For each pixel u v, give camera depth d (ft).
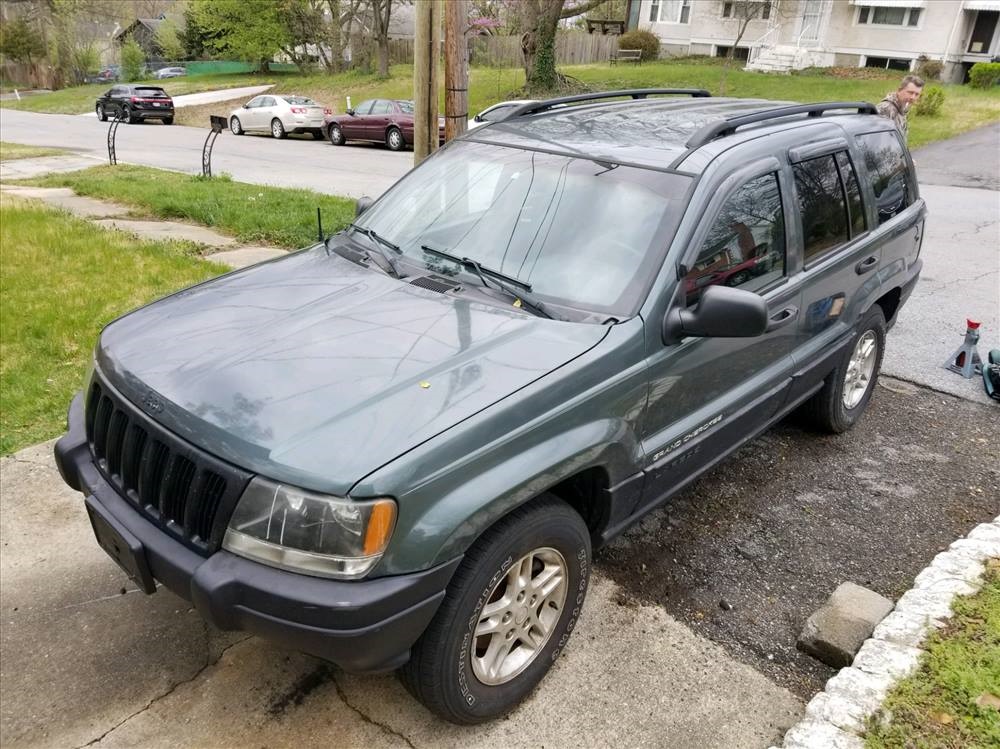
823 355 13.47
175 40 198.59
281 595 6.93
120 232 29.68
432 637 7.68
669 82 90.22
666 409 9.92
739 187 10.67
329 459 7.09
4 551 11.63
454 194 11.62
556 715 8.96
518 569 8.39
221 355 8.61
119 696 9.10
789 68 104.27
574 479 9.37
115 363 8.93
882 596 10.77
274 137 81.35
